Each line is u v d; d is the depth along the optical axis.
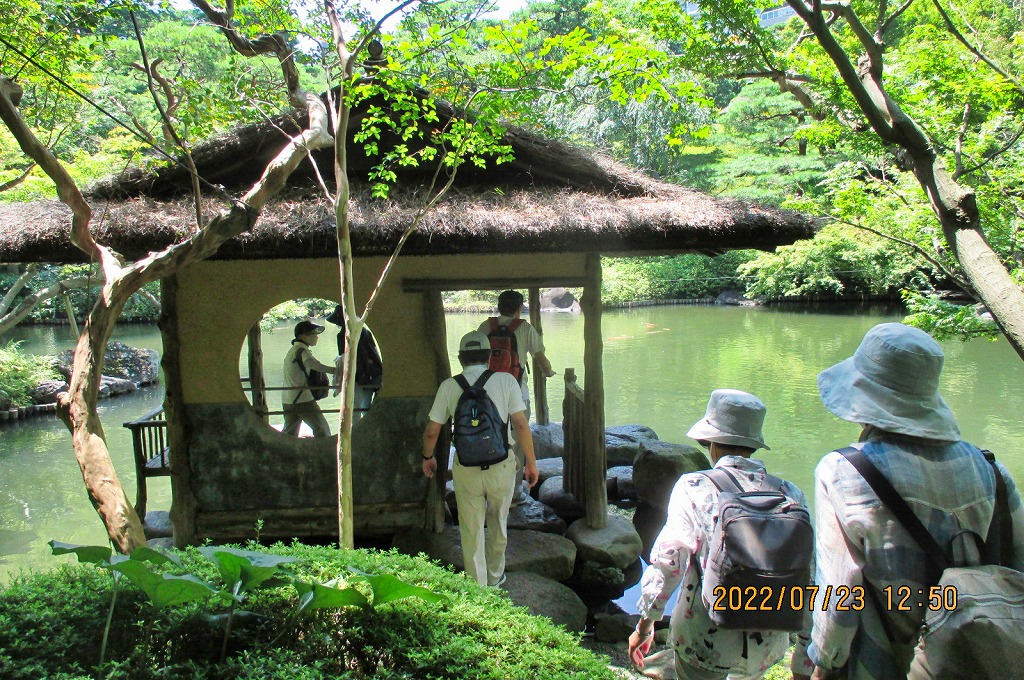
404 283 5.52
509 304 5.80
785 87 6.39
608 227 4.81
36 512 7.79
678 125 4.54
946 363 14.67
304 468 5.57
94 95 6.84
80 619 2.37
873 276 23.53
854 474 2.03
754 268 26.44
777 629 2.42
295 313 21.25
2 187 6.43
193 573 2.55
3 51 4.54
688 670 2.65
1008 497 2.06
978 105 6.56
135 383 15.45
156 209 4.80
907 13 7.74
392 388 5.62
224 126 4.73
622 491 7.32
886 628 2.04
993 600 1.86
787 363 15.20
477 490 4.68
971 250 3.74
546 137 5.52
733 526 2.45
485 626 2.50
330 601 2.32
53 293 9.01
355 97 4.35
